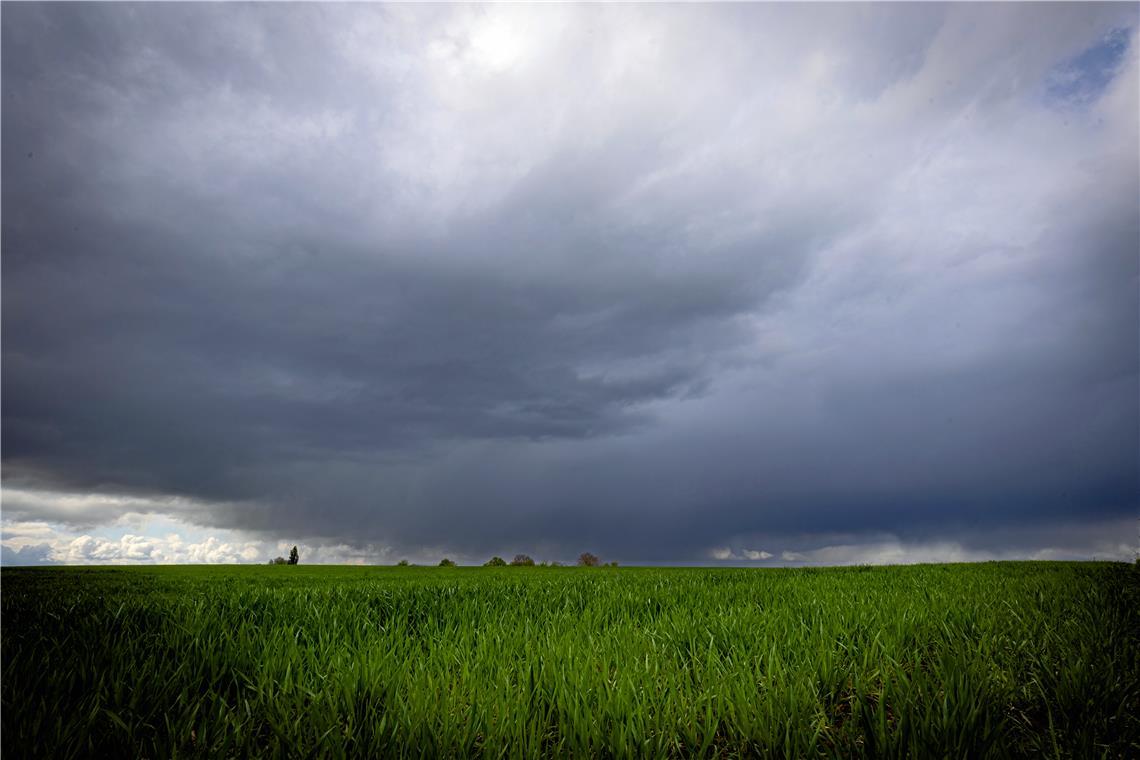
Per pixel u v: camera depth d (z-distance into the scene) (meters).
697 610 7.27
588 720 3.32
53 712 3.43
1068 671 4.14
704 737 3.29
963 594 8.96
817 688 4.00
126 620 5.94
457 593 9.86
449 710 3.49
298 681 3.98
